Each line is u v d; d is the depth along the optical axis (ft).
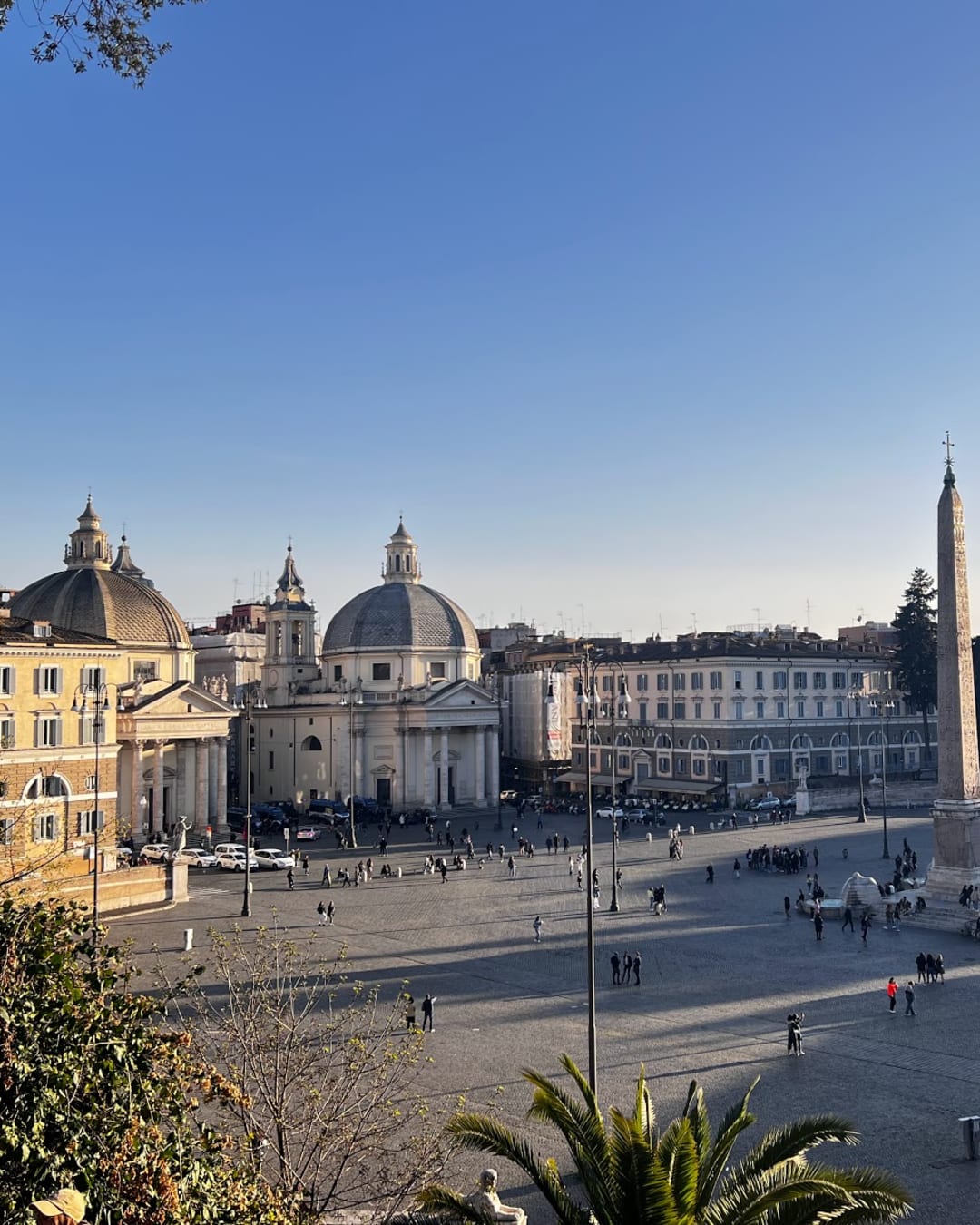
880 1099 100.78
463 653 376.89
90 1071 43.45
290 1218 51.60
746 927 180.65
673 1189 49.26
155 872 202.49
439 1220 60.80
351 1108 72.18
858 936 175.01
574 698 426.92
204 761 290.56
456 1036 119.44
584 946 166.50
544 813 350.84
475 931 176.76
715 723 366.02
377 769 358.64
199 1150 52.03
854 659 395.55
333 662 378.32
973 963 156.25
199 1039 82.12
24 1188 38.73
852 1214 50.49
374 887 219.82
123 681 273.75
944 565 194.49
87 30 50.75
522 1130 93.04
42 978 46.21
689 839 286.46
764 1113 96.94
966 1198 80.33
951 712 193.98
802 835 293.23
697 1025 124.67
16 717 204.23
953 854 191.93
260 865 246.27
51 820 207.51
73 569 296.51
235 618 520.83
